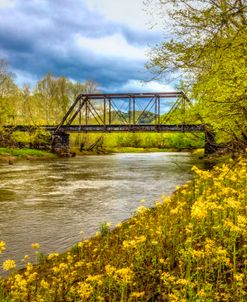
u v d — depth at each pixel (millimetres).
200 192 12570
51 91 87688
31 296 6258
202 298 5012
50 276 7547
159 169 38188
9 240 11508
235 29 9500
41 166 43281
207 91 10773
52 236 11891
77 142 90812
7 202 18328
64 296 6254
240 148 15727
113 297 5973
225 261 5781
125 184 25406
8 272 8594
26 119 74688
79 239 11453
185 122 14047
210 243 6051
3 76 71062
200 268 5805
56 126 74812
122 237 9938
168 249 7539
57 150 72000
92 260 8320
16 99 73875
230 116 11898
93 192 21672
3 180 28062
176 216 9680
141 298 5652
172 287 5887
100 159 60062
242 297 5043
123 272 5355
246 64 9297
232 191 8992
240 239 7090
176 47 9797
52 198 19562
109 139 102000
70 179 28906
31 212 15781
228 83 9766
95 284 6055
